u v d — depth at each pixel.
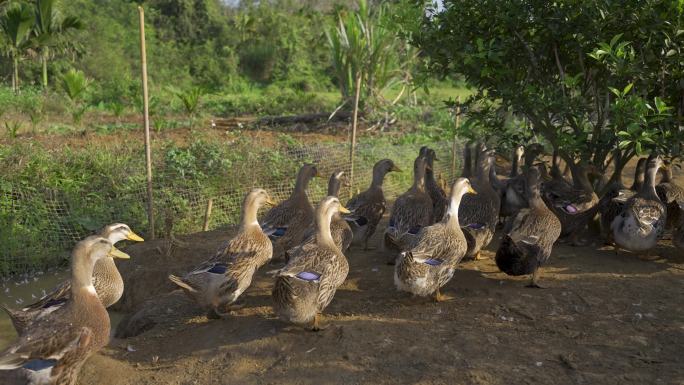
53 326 3.13
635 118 3.92
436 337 3.39
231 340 3.49
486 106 4.62
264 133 8.74
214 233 5.12
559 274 4.02
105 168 5.57
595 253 4.34
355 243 4.63
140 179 5.52
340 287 3.97
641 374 3.10
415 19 4.50
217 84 20.00
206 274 3.58
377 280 4.06
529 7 4.32
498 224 5.00
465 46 4.28
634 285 3.85
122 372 3.32
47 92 12.66
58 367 3.08
